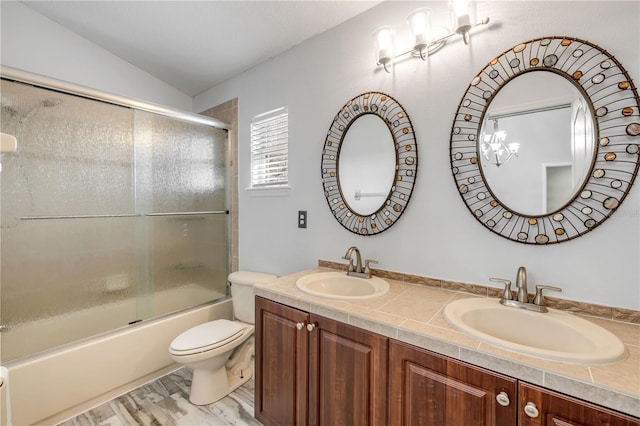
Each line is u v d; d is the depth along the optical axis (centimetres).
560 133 113
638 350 84
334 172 184
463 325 98
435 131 144
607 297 106
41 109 166
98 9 197
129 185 204
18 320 161
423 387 96
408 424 99
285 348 139
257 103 235
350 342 114
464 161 135
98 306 190
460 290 138
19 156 160
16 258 161
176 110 223
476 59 131
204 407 172
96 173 189
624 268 103
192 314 226
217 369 184
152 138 215
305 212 202
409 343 99
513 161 123
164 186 223
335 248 186
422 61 148
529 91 119
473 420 86
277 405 144
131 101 199
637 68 100
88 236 186
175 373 210
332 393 121
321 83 191
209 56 230
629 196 101
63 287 177
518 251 123
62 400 161
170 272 227
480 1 129
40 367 155
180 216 232
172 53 234
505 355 82
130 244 205
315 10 173
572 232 111
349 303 124
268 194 226
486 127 129
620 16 102
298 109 205
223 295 262
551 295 116
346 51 179
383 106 162
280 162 221
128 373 188
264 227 231
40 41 207
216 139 255
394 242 160
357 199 174
